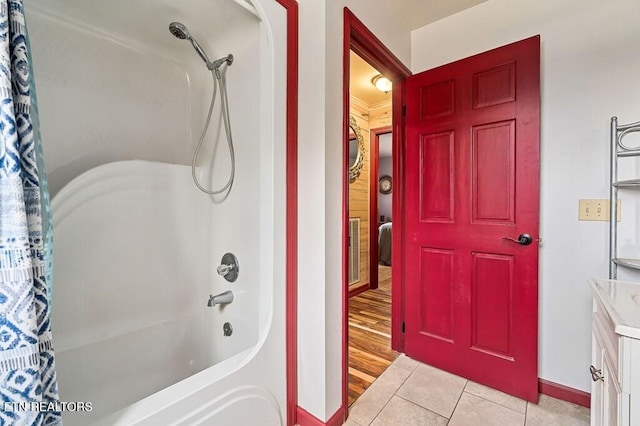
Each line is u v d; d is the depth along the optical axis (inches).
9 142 22.8
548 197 62.6
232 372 41.6
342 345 55.1
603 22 56.9
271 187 50.0
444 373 71.9
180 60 69.7
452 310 71.3
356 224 137.3
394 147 84.6
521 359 61.9
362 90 120.3
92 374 51.1
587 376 58.7
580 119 59.2
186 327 64.3
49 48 51.5
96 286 53.4
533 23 64.2
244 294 56.0
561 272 61.3
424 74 75.2
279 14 49.8
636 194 54.2
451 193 71.1
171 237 64.1
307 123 52.4
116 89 60.2
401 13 74.0
